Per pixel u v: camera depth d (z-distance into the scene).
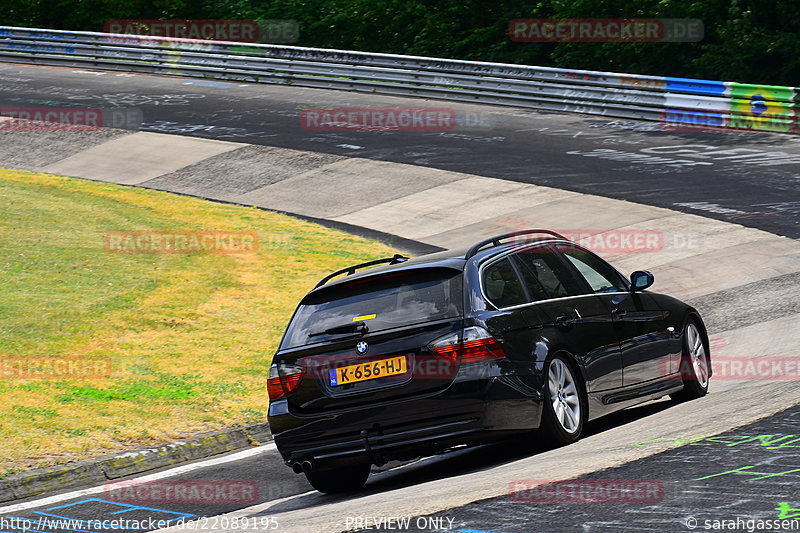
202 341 46.72
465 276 25.42
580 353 27.09
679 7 141.62
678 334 32.34
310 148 98.31
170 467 32.28
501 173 85.69
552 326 26.53
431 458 30.12
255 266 61.66
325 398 25.28
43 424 34.22
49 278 55.19
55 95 125.88
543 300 27.06
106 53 143.00
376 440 24.72
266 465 31.44
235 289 56.28
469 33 171.38
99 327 47.41
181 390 39.31
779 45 128.00
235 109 117.44
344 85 127.12
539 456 24.92
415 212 77.38
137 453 32.34
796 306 47.78
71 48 145.50
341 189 85.31
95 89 129.50
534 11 153.25
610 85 106.94
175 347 45.50
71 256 60.28
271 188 87.31
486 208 76.38
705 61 134.50
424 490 23.00
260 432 36.06
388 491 24.72
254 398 38.97
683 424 26.09
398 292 25.73
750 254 59.34
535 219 72.31
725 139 92.69
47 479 29.78
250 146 100.12
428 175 86.88
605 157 88.94
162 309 51.22
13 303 49.78
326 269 61.69
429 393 24.30
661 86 102.94
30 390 37.88
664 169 83.12
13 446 31.88
